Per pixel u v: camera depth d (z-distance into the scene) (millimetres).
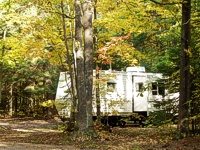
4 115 35656
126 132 16547
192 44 13320
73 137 13109
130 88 22406
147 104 22391
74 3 14266
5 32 22688
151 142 12258
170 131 15461
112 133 15789
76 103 15234
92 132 13258
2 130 19047
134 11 15664
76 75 14125
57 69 29094
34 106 36688
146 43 19297
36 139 13914
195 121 13414
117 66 27078
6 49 20609
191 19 13016
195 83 13000
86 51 13758
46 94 35094
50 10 14867
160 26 16047
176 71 13812
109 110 20812
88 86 13531
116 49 15969
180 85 12469
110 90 17656
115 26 16203
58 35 16531
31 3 15266
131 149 10734
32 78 31531
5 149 10453
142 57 17438
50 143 12594
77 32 14031
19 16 16547
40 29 16219
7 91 36969
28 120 29984
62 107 17297
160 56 20203
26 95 37281
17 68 30000
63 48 16766
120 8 16000
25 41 17594
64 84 20938
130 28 16422
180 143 11500
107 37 16922
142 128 19922
